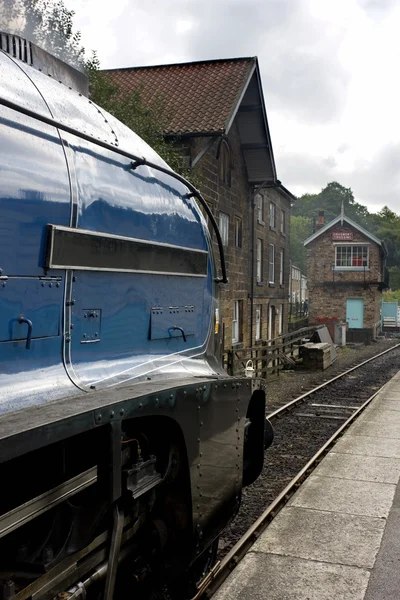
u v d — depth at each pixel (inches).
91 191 127.0
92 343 126.6
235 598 167.6
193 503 141.3
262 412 199.9
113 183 136.6
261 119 781.3
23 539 104.4
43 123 117.9
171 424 135.4
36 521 106.6
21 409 98.4
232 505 166.9
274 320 1075.3
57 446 107.2
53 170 115.8
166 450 137.1
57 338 115.7
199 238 179.6
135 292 143.4
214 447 153.0
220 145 709.3
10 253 103.5
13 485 103.8
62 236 115.0
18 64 126.7
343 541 209.0
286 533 215.8
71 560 103.6
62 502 105.1
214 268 192.5
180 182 175.5
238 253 825.5
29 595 93.4
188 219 173.3
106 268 129.3
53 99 129.3
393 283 3388.3
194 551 143.7
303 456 354.6
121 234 137.0
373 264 1595.7
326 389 657.0
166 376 147.2
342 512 238.1
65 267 116.0
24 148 109.3
